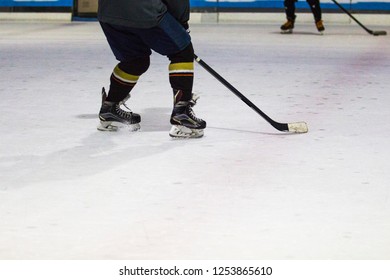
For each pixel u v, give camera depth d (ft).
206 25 71.00
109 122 22.17
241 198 15.80
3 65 38.24
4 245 13.24
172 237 13.57
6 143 20.67
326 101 28.14
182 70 21.03
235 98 28.50
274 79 34.01
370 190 16.48
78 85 31.63
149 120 24.03
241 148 20.26
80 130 22.41
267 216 14.70
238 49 47.91
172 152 19.72
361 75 35.83
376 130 22.82
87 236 13.62
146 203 15.44
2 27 65.67
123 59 21.71
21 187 16.55
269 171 17.93
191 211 14.96
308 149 20.21
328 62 41.27
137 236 13.61
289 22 61.67
